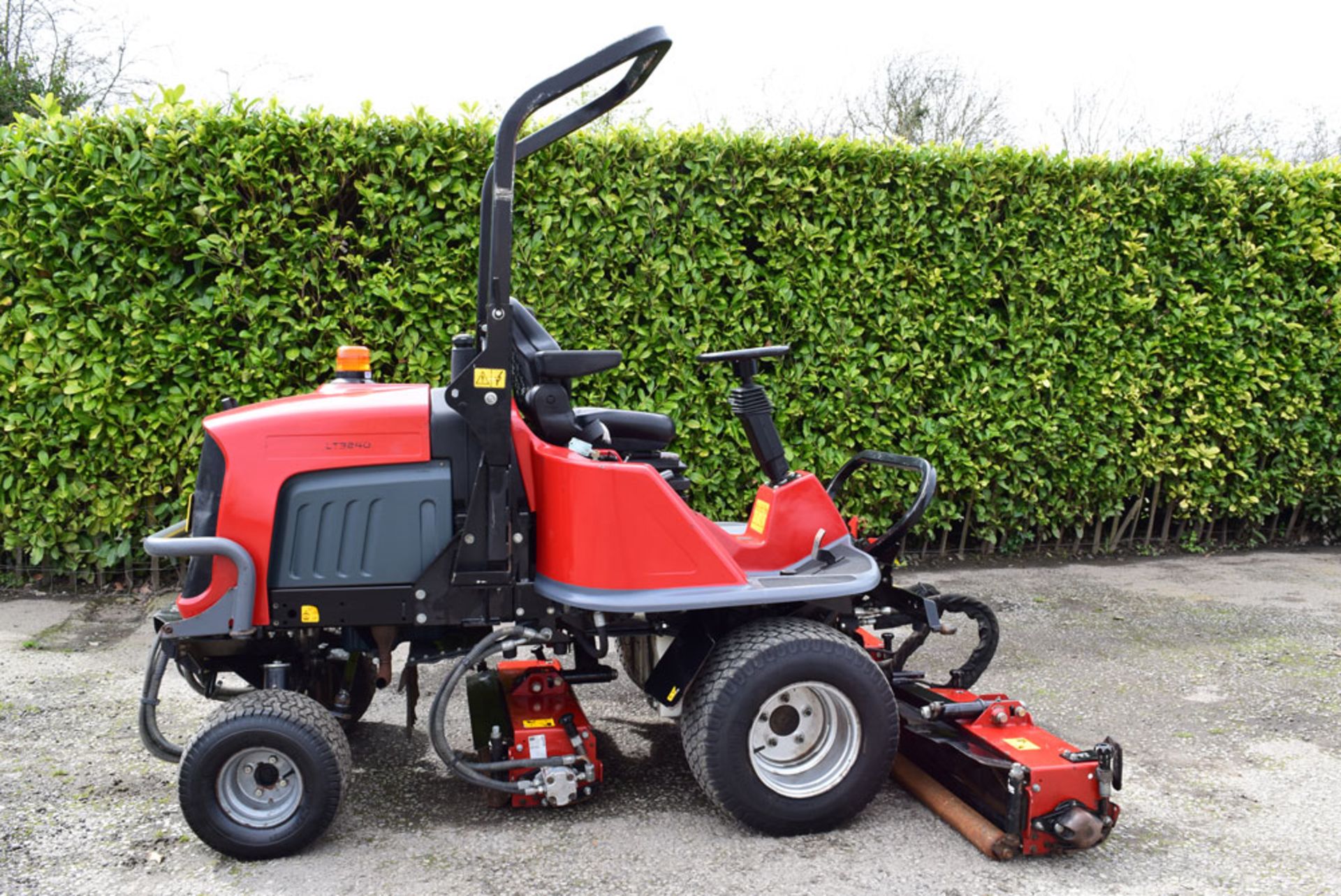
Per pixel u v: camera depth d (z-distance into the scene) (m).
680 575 3.09
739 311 6.00
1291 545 7.87
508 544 3.01
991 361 6.65
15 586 5.55
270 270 5.30
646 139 5.78
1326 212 7.30
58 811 3.18
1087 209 6.67
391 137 5.43
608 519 3.04
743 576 3.14
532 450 3.14
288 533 2.96
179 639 3.13
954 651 5.00
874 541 3.60
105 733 3.79
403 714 4.14
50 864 2.86
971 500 6.79
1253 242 7.19
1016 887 2.79
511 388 3.00
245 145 5.21
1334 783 3.53
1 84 12.73
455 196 5.54
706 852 2.97
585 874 2.84
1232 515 7.75
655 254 5.85
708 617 3.28
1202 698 4.37
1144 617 5.66
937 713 3.22
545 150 5.60
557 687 3.42
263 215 5.31
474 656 3.01
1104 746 2.98
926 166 6.28
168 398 5.32
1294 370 7.36
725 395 6.05
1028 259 6.55
